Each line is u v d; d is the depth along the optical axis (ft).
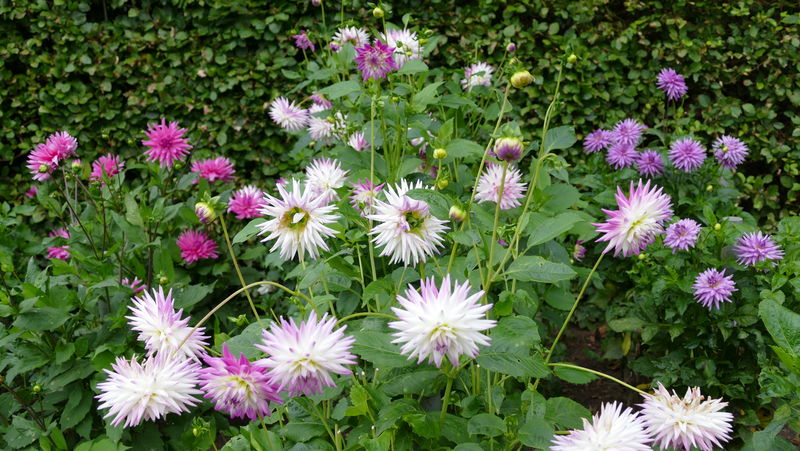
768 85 15.48
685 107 15.99
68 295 8.09
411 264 7.29
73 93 15.84
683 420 5.13
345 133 10.59
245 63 15.90
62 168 9.90
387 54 8.63
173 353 5.16
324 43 15.40
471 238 5.98
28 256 10.88
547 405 5.92
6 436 7.65
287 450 6.14
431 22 15.60
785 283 9.09
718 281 8.93
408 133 9.30
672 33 15.40
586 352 12.47
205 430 6.27
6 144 15.80
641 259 9.89
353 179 8.19
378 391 5.65
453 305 4.40
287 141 16.21
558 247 7.93
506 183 7.77
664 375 9.59
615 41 15.46
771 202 15.29
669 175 12.73
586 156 15.75
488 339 4.44
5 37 15.66
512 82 6.11
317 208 5.54
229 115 16.07
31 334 8.01
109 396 4.90
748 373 9.30
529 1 15.71
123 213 10.57
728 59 15.78
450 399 6.16
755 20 15.35
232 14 15.76
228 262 11.50
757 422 9.18
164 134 10.55
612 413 4.84
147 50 15.98
